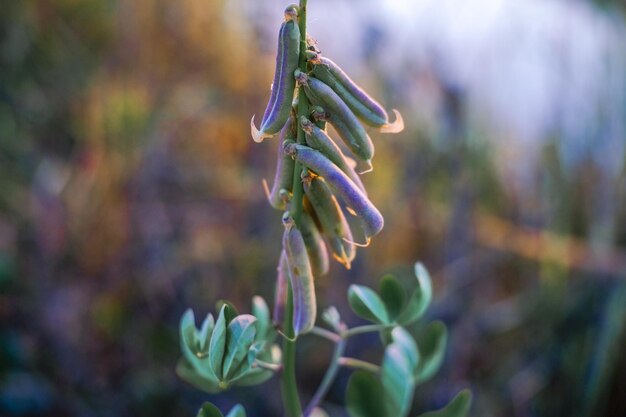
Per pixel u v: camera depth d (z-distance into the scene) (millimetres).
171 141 782
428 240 798
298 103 303
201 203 777
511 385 713
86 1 872
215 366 308
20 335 674
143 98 794
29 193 779
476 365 727
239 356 307
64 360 668
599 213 793
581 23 813
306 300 315
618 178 792
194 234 752
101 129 764
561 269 774
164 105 808
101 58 839
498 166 833
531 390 710
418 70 812
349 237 321
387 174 817
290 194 317
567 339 745
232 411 345
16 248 732
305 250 312
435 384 701
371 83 813
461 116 813
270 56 827
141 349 688
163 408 657
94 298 702
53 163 798
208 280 727
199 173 788
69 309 687
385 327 366
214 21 828
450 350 718
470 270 779
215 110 821
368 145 310
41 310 688
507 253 801
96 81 811
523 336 760
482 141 825
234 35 830
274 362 375
